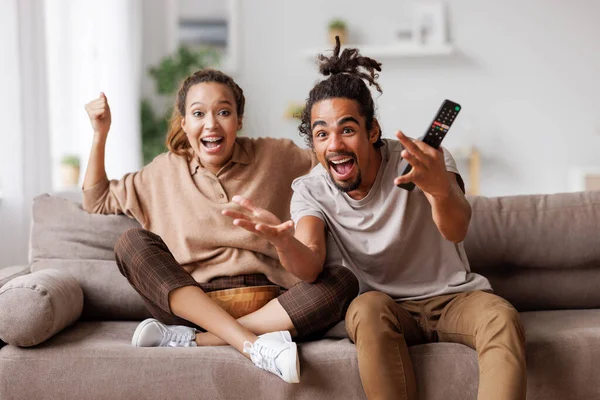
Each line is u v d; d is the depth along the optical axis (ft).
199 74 6.79
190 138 6.69
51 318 5.47
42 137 11.46
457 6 18.71
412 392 5.05
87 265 6.71
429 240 5.87
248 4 18.84
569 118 18.74
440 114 5.06
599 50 18.61
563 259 6.79
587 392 5.27
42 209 6.97
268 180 6.75
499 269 6.93
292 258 5.37
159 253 5.80
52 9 13.94
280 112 18.98
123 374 5.30
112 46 15.03
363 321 5.15
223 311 5.55
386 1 18.72
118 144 15.12
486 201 7.00
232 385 5.25
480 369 4.90
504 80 18.75
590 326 5.76
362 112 5.55
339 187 5.67
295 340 5.78
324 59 5.98
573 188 18.12
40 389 5.32
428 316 5.68
